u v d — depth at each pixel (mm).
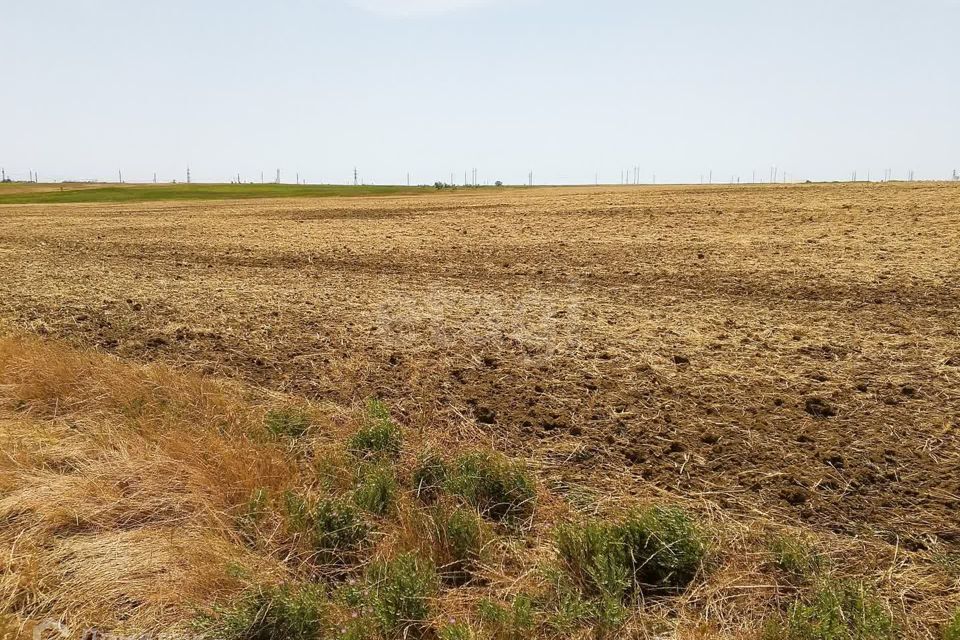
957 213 18656
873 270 11711
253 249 18406
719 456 4891
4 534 3807
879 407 5625
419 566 3484
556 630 3066
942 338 7621
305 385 6773
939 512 4055
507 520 4137
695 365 6949
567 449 5148
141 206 48719
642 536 3633
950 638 2885
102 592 3303
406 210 34469
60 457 4730
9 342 7016
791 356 7176
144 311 10297
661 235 18359
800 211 22469
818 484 4410
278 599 3066
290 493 4078
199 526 3857
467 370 7137
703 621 3105
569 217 25328
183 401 5699
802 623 2941
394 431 5215
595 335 8312
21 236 24453
